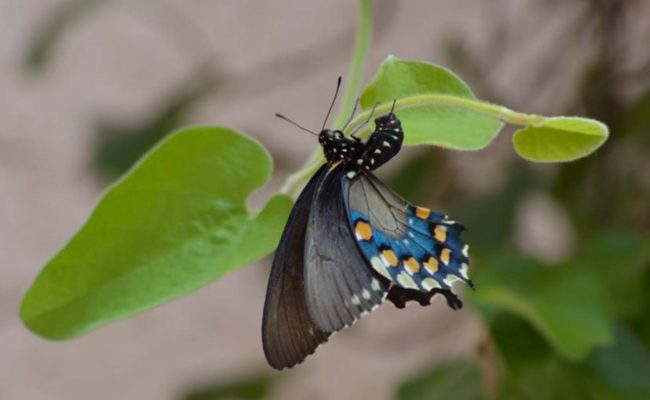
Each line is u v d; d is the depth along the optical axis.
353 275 0.97
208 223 0.99
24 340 1.80
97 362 1.80
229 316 1.78
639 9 1.30
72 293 0.99
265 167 1.00
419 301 0.97
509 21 1.54
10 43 1.76
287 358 0.96
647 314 1.09
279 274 0.97
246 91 1.67
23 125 1.77
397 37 1.61
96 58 1.75
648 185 1.23
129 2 1.67
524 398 1.08
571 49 1.46
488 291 1.06
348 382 1.70
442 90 0.98
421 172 1.27
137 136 1.32
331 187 0.98
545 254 1.57
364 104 0.98
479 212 1.21
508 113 0.97
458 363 1.17
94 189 1.76
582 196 1.23
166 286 0.99
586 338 1.06
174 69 1.73
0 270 1.79
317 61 1.67
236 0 1.70
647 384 1.08
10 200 1.79
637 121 1.21
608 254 1.11
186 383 1.78
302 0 1.69
